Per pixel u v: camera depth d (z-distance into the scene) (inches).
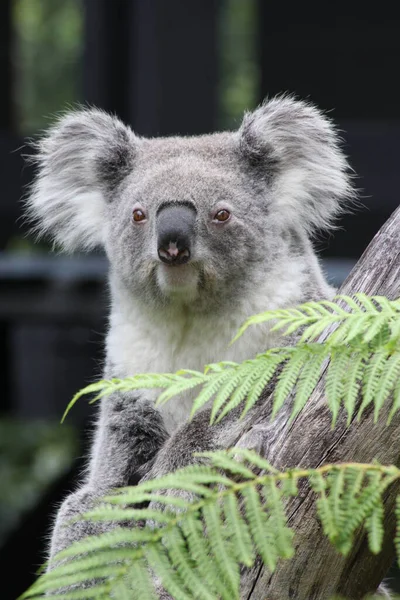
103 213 397.4
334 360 197.5
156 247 337.7
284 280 354.3
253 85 1299.2
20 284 767.7
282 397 191.8
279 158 372.5
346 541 177.0
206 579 176.2
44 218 413.7
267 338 345.4
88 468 411.5
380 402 183.0
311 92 791.7
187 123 729.0
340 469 182.5
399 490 234.1
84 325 753.0
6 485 808.3
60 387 803.4
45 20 1338.6
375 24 773.9
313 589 239.1
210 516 179.2
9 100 900.6
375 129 733.9
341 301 259.4
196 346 353.7
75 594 178.2
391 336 193.9
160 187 350.9
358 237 751.7
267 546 173.6
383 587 350.6
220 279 341.1
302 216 375.9
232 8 1317.7
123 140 394.6
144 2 721.0
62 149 405.1
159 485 179.3
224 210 344.5
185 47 725.3
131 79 731.4
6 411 820.0
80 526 331.9
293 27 789.9
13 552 662.5
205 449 303.6
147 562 182.4
